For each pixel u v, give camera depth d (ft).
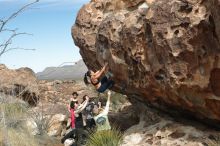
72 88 81.92
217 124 33.14
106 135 37.14
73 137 42.57
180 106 34.01
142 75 35.09
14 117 41.19
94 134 38.78
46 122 53.26
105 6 43.62
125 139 37.04
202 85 29.53
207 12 28.27
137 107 44.88
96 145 36.91
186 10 29.81
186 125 35.12
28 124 49.29
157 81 33.12
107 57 38.99
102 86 34.58
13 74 61.87
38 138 47.24
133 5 37.88
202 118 33.58
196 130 33.83
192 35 29.01
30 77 64.59
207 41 28.37
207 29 28.17
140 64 34.42
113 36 37.19
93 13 45.01
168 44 30.40
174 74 30.73
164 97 34.50
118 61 37.09
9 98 35.86
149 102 38.70
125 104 60.18
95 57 44.50
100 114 39.11
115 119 47.73
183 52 29.78
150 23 31.81
